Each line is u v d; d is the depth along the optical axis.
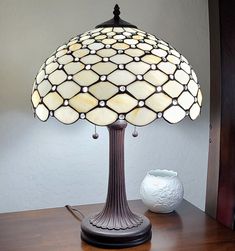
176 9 1.18
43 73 0.76
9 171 1.13
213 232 0.92
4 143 1.11
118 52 0.71
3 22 1.05
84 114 0.67
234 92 1.09
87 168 1.18
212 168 1.17
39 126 1.13
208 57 1.23
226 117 1.10
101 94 0.67
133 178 1.23
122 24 0.83
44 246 0.84
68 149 1.16
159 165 1.24
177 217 1.01
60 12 1.08
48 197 1.17
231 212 1.13
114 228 0.84
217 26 1.08
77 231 0.91
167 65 0.72
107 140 1.18
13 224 0.95
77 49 0.74
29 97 1.10
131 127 1.19
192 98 0.74
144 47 0.74
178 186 1.02
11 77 1.08
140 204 1.11
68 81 0.70
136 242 0.84
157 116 0.68
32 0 1.06
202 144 1.27
